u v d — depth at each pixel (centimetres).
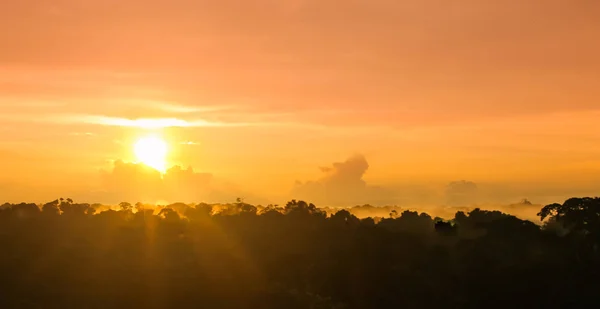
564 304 12169
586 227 14625
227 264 13675
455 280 13100
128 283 12694
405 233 15388
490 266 13375
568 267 13175
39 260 13425
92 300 12119
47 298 12088
